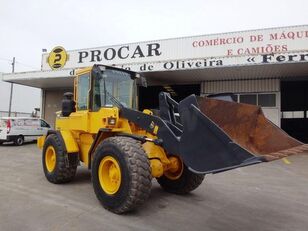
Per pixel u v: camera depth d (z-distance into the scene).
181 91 21.73
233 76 16.31
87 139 6.46
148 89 21.36
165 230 4.32
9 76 19.05
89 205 5.29
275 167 10.27
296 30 16.14
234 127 4.84
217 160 3.93
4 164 9.75
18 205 5.27
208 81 17.62
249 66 13.75
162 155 5.48
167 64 14.80
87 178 7.38
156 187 6.78
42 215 4.79
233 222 4.74
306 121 23.30
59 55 21.00
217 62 13.84
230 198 6.08
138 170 4.62
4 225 4.38
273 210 5.39
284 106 23.77
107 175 5.16
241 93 16.83
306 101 23.20
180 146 4.47
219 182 7.61
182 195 6.15
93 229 4.28
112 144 4.95
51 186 6.60
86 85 6.42
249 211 5.29
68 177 6.70
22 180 7.22
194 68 14.32
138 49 19.20
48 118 23.08
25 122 16.72
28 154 12.45
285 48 16.25
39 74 18.16
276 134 4.78
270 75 15.89
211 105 4.68
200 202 5.72
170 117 5.19
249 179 8.10
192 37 18.06
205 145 4.09
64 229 4.25
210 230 4.39
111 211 4.95
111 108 5.78
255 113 5.05
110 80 6.19
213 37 17.59
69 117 6.79
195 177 5.94
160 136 5.05
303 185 7.44
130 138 5.12
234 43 17.12
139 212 5.01
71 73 17.34
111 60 19.81
